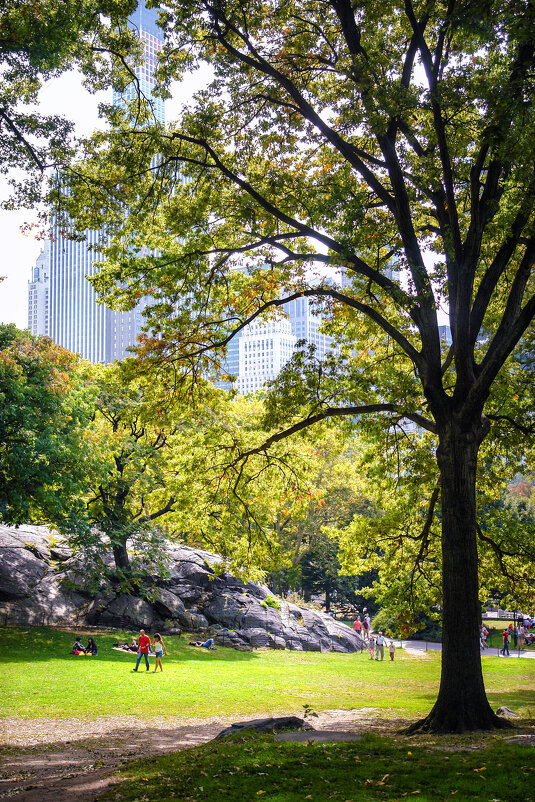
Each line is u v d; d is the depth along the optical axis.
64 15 14.14
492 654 42.62
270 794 8.14
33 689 21.64
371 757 9.97
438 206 15.64
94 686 22.66
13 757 13.18
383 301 19.61
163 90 15.84
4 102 15.05
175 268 16.86
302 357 17.97
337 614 73.81
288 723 13.54
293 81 16.45
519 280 14.44
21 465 25.75
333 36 16.48
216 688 23.84
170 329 17.89
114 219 17.08
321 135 15.91
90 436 30.05
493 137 12.20
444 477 14.09
